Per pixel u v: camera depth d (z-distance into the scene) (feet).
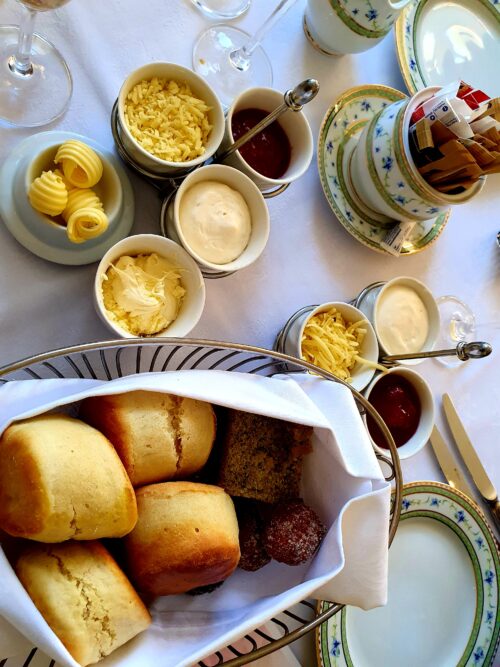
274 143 2.63
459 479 3.17
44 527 1.66
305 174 2.90
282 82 2.90
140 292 2.17
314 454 2.29
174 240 2.40
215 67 2.73
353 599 2.09
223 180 2.41
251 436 2.27
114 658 1.79
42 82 2.37
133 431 1.95
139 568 1.89
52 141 2.28
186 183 2.29
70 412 2.04
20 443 1.70
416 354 2.75
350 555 2.09
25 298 2.27
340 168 2.95
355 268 3.01
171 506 1.93
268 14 2.91
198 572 1.90
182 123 2.32
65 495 1.69
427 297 2.98
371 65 3.12
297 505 2.23
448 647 3.04
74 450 1.75
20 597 1.58
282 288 2.81
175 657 1.87
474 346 2.59
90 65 2.48
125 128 2.20
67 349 1.81
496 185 3.52
